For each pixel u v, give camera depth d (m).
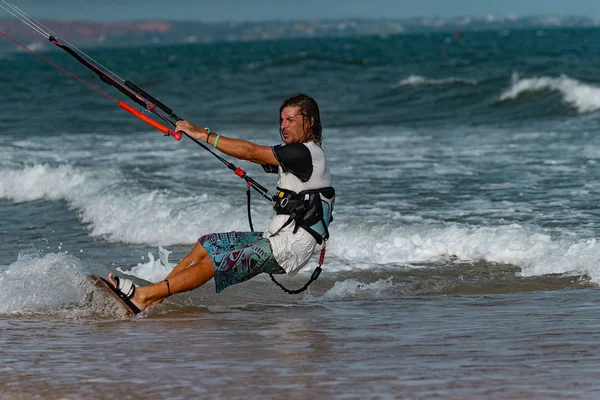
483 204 36.94
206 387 13.80
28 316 21.06
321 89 123.62
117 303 21.33
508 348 16.45
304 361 15.55
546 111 85.06
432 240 29.55
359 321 19.84
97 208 39.56
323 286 25.42
